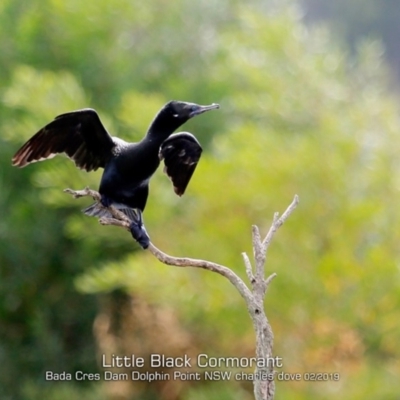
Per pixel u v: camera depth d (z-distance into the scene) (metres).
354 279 12.09
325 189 12.52
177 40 18.05
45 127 6.51
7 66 16.84
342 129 13.05
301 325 12.58
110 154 6.38
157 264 12.42
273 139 12.80
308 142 12.62
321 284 12.22
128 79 17.06
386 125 13.23
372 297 12.11
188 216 13.64
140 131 13.05
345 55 15.95
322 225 12.54
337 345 12.55
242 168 12.70
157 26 17.98
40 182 13.69
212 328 13.94
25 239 16.62
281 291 12.27
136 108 13.16
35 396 15.84
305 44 15.57
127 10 17.19
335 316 12.21
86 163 6.63
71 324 17.11
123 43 17.44
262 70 14.67
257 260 5.74
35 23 16.72
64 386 15.73
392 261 11.95
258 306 5.62
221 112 17.53
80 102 14.04
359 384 11.84
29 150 6.64
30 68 15.34
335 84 14.68
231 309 12.25
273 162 12.44
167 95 17.27
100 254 16.52
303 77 14.45
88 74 16.92
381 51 16.16
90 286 13.66
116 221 6.11
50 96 13.51
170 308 14.88
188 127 17.34
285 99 14.23
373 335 12.25
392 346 12.41
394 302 12.02
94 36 17.05
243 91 17.72
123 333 17.28
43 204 16.50
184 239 13.23
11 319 17.25
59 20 16.89
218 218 12.82
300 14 16.66
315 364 12.47
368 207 12.14
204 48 18.17
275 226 5.89
